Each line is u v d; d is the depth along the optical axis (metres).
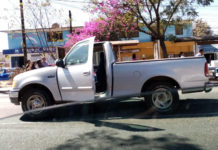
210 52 21.45
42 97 5.04
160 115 3.54
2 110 6.72
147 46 18.55
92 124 2.70
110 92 4.93
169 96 3.62
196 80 4.86
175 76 4.84
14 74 16.33
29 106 5.07
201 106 3.50
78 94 4.98
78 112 2.74
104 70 5.56
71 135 2.63
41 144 2.46
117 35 15.08
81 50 5.16
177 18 12.76
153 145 2.57
